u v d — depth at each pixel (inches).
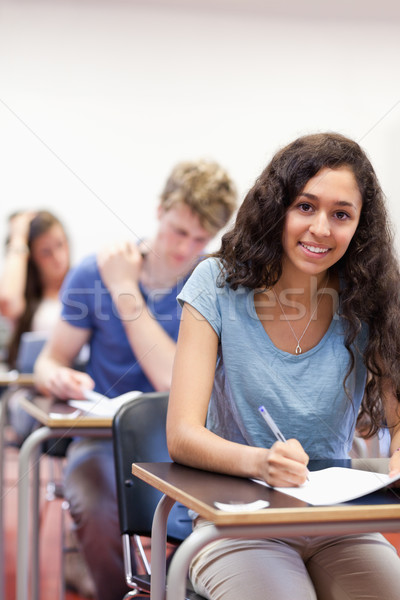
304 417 48.7
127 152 141.5
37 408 75.9
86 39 138.3
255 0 140.0
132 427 55.4
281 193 48.1
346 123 143.7
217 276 50.0
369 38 142.9
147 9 139.7
